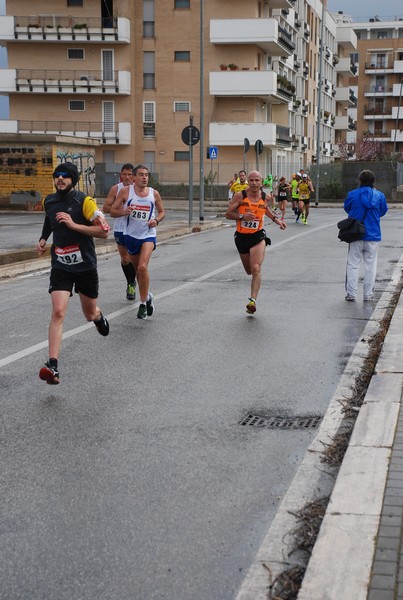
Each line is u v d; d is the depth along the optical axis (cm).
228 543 455
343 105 10469
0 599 395
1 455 600
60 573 421
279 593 396
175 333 1043
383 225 3109
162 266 1775
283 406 724
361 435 594
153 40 6128
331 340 1000
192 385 795
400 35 12231
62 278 809
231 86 5959
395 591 373
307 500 511
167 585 408
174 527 477
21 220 3206
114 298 1332
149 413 704
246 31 5884
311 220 3528
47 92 6097
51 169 3869
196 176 5978
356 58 13000
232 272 1664
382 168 5628
